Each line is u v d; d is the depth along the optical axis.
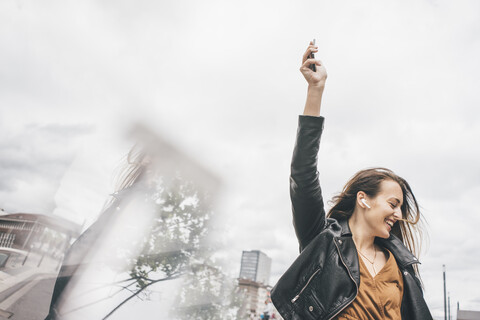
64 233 2.48
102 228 1.97
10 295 1.88
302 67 0.90
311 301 0.82
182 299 2.64
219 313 2.99
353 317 0.80
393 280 0.88
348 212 1.03
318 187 0.91
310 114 0.88
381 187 0.95
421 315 0.87
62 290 1.64
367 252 0.93
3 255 2.12
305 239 0.96
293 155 0.90
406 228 1.11
